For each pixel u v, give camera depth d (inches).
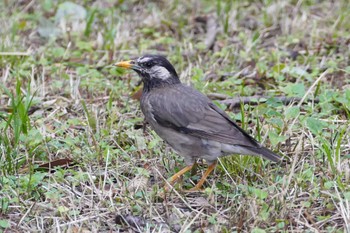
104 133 453.1
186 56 590.9
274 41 618.8
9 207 379.6
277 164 419.5
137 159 432.5
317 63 572.1
